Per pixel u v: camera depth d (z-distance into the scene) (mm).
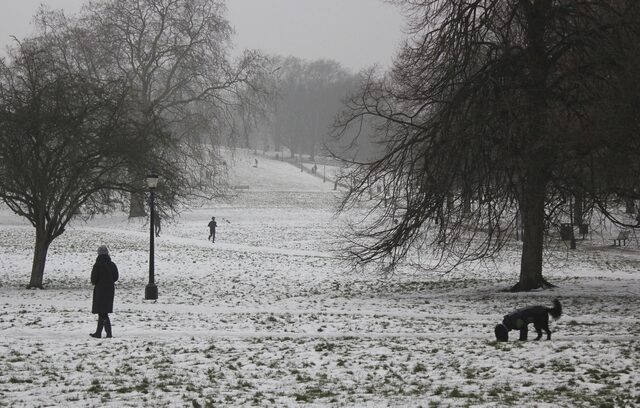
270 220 89250
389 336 21703
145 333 22125
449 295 33594
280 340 20922
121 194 41406
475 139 28438
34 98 36469
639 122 25625
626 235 58688
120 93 40562
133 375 15539
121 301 31594
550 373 15367
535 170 29172
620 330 22328
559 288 34188
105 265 21312
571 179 29062
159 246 61125
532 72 29234
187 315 26703
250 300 32344
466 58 29484
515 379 14852
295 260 52500
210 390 13945
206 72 82625
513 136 28438
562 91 29125
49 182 37875
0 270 46469
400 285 38875
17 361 17141
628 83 25625
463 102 29344
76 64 73312
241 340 20859
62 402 12648
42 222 37906
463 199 29594
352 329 23188
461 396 13281
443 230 31141
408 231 31531
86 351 18719
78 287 38531
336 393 13641
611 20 28266
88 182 38750
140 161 38438
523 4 29594
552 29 29406
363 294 34969
